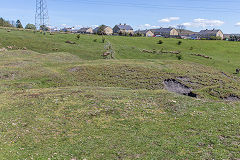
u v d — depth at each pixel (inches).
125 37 3405.5
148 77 1226.0
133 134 546.3
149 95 878.4
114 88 1004.6
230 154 450.6
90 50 2316.7
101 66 1352.1
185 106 757.9
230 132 555.8
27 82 1056.2
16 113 649.6
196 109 735.1
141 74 1264.8
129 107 724.0
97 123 606.2
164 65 1461.6
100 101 767.7
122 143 498.0
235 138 523.8
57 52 1961.1
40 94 842.2
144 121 628.7
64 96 813.9
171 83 1191.6
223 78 1357.0
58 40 2618.1
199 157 438.9
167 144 491.8
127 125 601.0
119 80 1180.5
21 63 1350.9
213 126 596.4
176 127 592.1
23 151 456.4
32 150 462.9
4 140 496.4
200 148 474.9
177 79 1216.8
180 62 1599.4
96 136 531.5
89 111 679.1
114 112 681.6
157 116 669.3
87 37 2992.1
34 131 546.9
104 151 462.6
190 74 1322.6
